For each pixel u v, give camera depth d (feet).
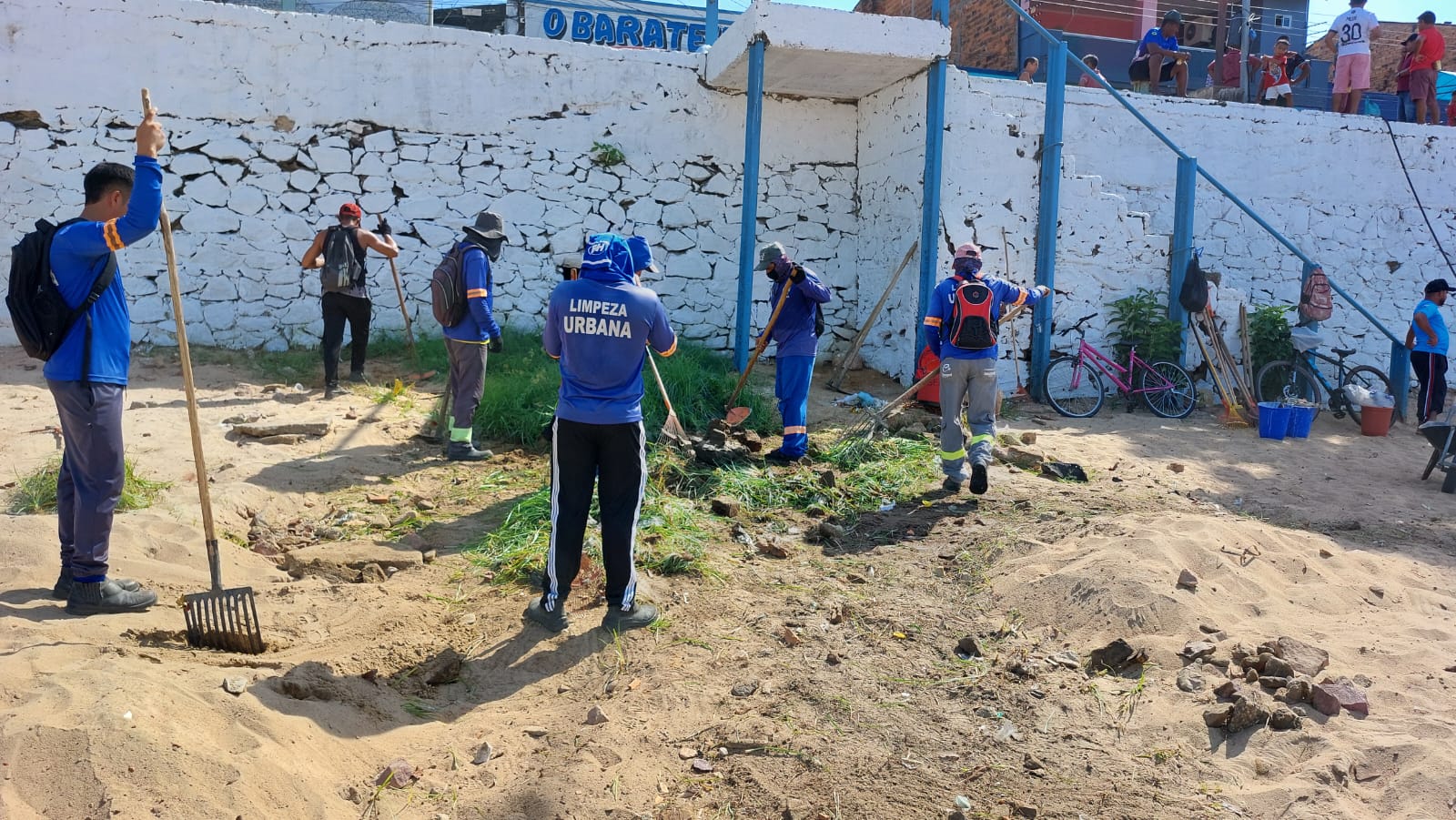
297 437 23.57
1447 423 26.91
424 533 18.56
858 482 22.91
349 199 33.83
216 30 32.12
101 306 12.75
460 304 22.48
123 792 8.91
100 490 12.87
